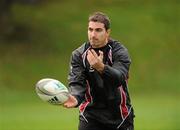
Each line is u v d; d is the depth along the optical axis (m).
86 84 22.62
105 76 21.06
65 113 67.25
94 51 21.45
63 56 102.50
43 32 110.38
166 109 69.62
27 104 77.75
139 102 77.88
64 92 21.05
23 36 109.06
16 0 122.06
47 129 53.94
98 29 21.84
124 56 22.11
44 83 21.09
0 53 103.25
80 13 117.38
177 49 105.75
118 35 107.69
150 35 108.62
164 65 100.38
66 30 111.00
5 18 113.00
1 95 85.94
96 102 22.69
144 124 56.59
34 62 100.06
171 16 115.75
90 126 22.94
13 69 97.69
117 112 22.69
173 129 53.53
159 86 93.31
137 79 95.38
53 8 120.38
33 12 118.81
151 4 120.25
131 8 118.44
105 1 121.69
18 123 58.84
